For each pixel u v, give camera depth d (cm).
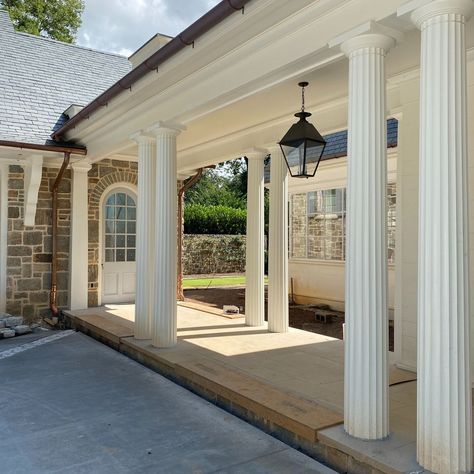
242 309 1049
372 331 328
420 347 292
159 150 610
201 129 734
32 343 750
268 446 367
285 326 709
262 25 405
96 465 338
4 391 507
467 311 282
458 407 276
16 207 880
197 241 2058
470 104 439
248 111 621
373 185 330
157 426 409
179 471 328
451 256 281
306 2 361
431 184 288
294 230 1172
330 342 639
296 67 402
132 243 1026
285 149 510
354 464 315
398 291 513
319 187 1095
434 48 285
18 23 2227
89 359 643
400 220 512
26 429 404
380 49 330
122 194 1012
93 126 763
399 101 521
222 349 599
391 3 310
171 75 540
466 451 276
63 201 928
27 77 978
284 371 499
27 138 831
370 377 327
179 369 524
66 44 1108
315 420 357
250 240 766
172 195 614
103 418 428
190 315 865
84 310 913
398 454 303
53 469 333
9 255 873
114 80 1129
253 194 762
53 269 908
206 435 389
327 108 583
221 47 457
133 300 1027
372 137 330
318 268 1103
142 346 619
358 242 333
